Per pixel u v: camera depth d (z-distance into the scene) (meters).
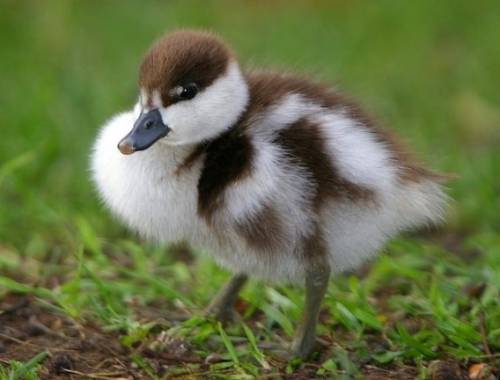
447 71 18.95
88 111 16.08
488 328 9.85
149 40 19.44
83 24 20.45
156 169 9.09
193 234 9.30
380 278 11.38
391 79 18.30
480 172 14.28
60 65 18.39
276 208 8.78
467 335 9.59
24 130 15.02
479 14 20.69
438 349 9.63
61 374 9.17
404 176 9.35
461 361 9.38
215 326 9.95
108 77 17.61
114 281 11.45
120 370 9.28
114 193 9.44
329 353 9.62
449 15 20.58
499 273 10.91
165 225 9.27
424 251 11.98
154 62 9.24
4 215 12.78
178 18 20.34
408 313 10.39
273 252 9.02
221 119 9.17
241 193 8.73
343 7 21.42
